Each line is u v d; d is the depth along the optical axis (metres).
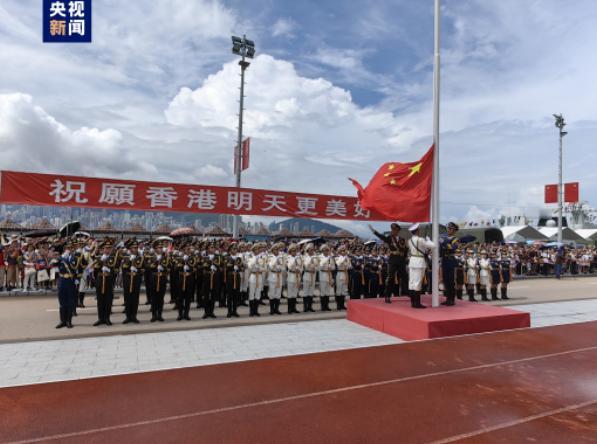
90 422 4.04
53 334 7.67
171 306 11.18
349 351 6.72
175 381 5.20
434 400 4.62
